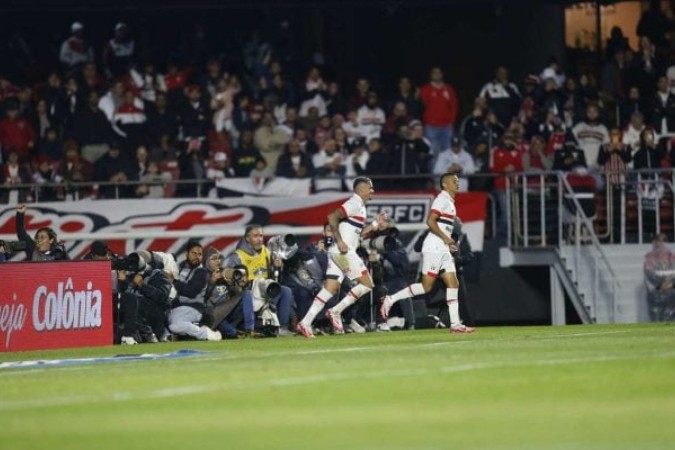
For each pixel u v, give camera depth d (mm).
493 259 101125
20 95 104000
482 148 105000
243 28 117000
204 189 101562
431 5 113000
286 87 107500
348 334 76188
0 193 98250
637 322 95750
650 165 105312
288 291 78875
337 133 103750
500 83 108188
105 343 71500
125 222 96750
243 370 45281
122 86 104625
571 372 42344
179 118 104312
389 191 100375
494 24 119438
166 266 74750
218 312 75500
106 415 35531
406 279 84312
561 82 111500
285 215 98250
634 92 110938
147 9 110688
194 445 30484
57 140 102812
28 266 69438
